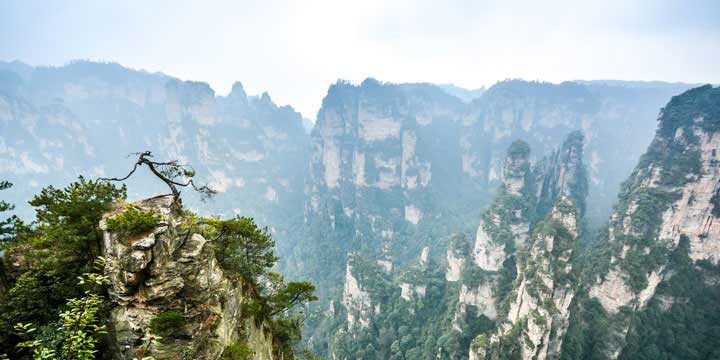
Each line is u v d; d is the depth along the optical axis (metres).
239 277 28.27
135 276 18.19
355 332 114.75
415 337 104.00
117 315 18.45
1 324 17.50
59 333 16.62
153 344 18.05
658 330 80.12
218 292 22.17
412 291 111.19
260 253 34.50
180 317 18.47
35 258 20.14
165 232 19.64
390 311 113.62
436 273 127.12
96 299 15.75
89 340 14.91
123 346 18.20
